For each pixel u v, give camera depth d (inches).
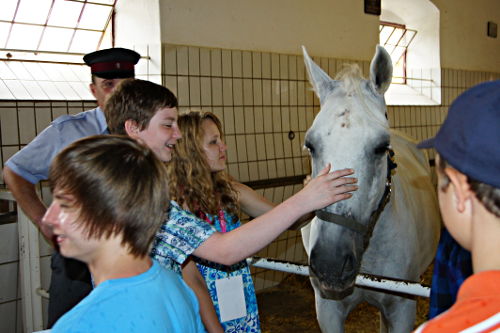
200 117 54.6
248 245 41.3
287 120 148.2
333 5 159.5
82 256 29.0
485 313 17.3
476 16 222.7
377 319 118.6
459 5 210.8
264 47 141.9
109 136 30.5
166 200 31.0
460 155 18.3
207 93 128.9
